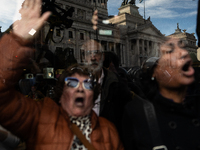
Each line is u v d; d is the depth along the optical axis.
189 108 1.14
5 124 1.10
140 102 1.23
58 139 1.19
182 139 1.06
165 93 1.19
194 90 1.18
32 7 1.07
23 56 1.02
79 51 1.94
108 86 1.77
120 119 1.65
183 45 1.16
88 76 1.38
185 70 1.12
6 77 1.01
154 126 1.11
